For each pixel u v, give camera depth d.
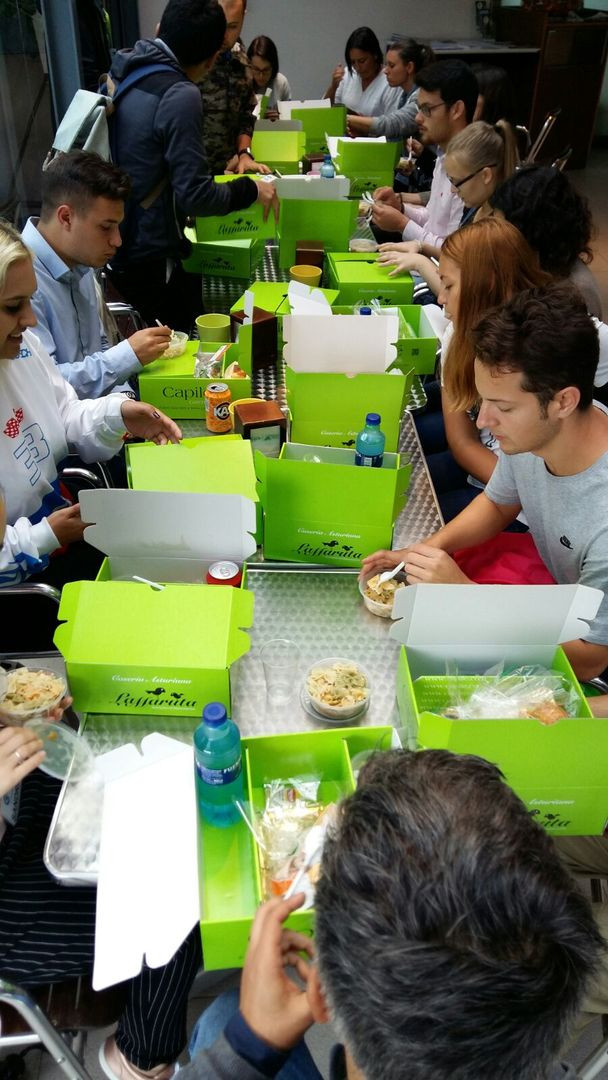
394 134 4.65
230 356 2.28
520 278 1.90
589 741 1.14
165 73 2.66
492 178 2.86
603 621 1.43
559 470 1.49
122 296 2.98
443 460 2.46
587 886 1.47
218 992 1.65
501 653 1.39
